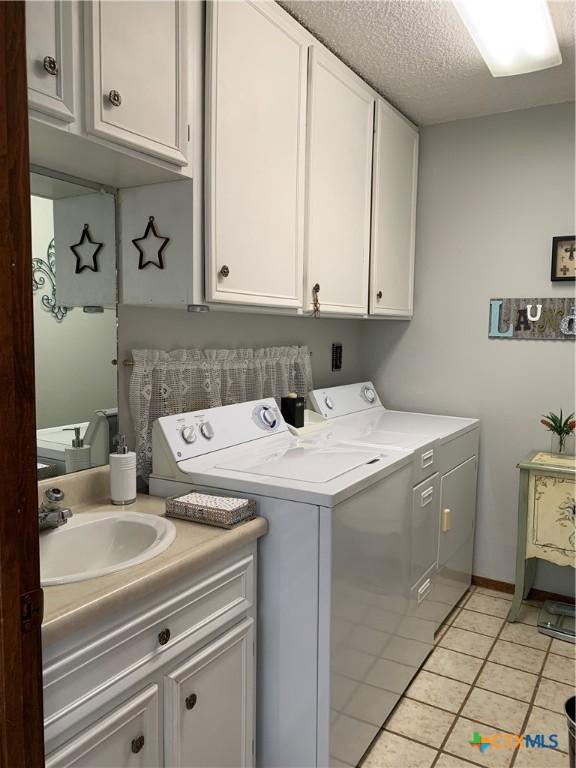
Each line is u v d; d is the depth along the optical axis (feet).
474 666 7.48
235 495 5.30
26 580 2.00
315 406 8.67
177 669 4.19
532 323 9.20
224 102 5.08
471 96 8.53
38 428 5.06
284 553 5.06
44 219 4.91
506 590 9.68
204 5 4.89
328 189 6.89
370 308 8.30
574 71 7.65
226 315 7.39
